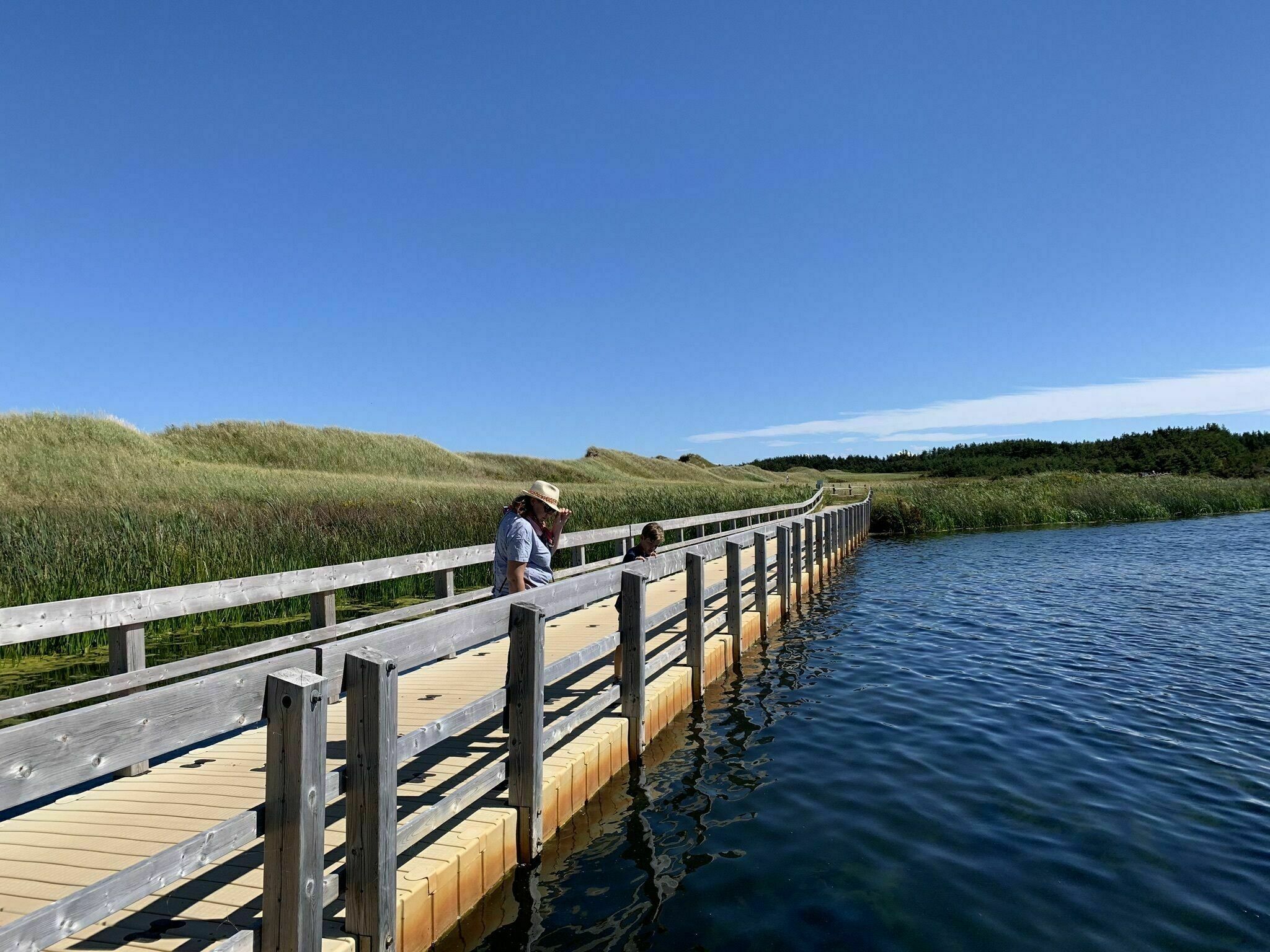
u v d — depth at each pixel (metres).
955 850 4.62
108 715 2.20
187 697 2.43
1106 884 4.21
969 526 33.41
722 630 9.67
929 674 8.91
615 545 18.84
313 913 2.71
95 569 11.38
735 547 9.48
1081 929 3.79
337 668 3.07
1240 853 4.55
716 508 26.66
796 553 13.94
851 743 6.61
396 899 3.27
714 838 4.85
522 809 4.43
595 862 4.55
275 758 2.69
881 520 32.91
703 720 7.37
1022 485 41.59
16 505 20.20
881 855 4.58
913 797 5.41
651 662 6.61
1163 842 4.70
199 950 2.89
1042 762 6.07
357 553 14.13
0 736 1.93
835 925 3.85
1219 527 29.50
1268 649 10.01
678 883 4.30
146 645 9.54
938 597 14.79
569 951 3.68
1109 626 11.66
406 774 4.66
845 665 9.45
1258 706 7.51
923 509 33.78
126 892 2.29
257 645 5.79
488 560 8.66
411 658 3.44
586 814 5.23
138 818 4.04
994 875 4.32
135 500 23.73
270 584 5.85
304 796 2.66
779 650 10.37
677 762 6.22
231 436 53.84
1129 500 35.97
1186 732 6.77
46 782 2.04
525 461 69.75
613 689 5.97
